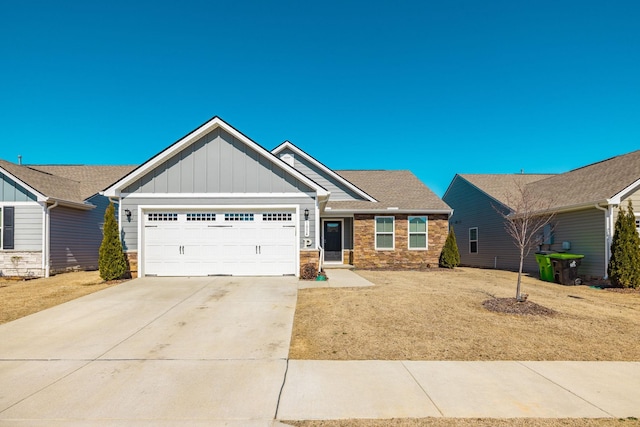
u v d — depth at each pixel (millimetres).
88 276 15297
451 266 18516
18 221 15992
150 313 8828
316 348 6566
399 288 11609
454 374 5492
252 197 13953
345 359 6078
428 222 19156
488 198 21875
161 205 13828
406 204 19422
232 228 13953
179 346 6672
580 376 5461
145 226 13844
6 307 9422
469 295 10523
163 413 4387
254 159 14078
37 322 8133
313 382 5215
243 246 13945
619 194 13352
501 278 15180
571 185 17406
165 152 13656
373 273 16062
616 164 16469
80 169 23125
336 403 4625
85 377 5375
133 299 10172
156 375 5449
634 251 12602
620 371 5660
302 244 13930
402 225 19047
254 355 6254
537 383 5207
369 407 4531
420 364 5871
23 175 16734
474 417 4305
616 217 13656
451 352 6363
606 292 12219
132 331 7527
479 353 6328
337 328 7586
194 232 13898
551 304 9836
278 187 14055
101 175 22375
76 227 18125
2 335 7273
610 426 4129
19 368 5699
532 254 17719
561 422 4207
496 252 21016
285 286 11906
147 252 13805
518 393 4902
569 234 15734
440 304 9375
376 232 18953
